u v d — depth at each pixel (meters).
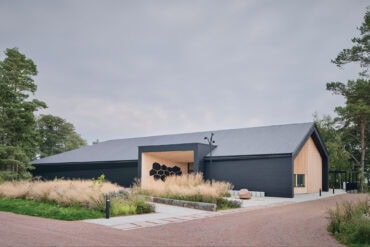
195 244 9.02
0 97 35.88
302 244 9.28
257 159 29.66
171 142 38.69
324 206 19.83
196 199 19.12
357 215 10.80
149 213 15.71
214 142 33.88
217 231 11.15
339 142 47.72
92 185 18.95
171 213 15.92
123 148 41.34
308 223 13.09
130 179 36.97
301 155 32.22
